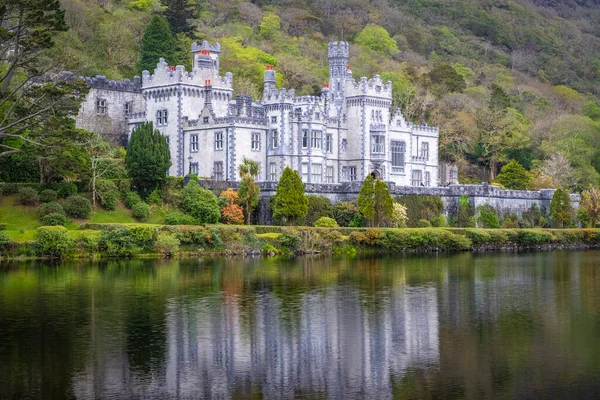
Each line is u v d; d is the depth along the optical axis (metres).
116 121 134.38
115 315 65.94
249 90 170.50
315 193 117.38
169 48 166.50
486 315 68.25
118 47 174.25
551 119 197.12
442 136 177.75
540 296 77.06
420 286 81.50
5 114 102.50
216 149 125.38
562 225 140.12
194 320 64.75
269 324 63.84
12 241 95.06
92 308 68.44
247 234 105.12
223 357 55.25
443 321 65.88
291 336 60.53
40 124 101.38
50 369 52.16
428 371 52.91
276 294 75.69
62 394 48.03
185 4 186.50
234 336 60.28
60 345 57.19
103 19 183.00
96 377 50.88
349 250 109.69
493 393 49.09
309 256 104.81
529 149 185.75
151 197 110.69
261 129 128.12
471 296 76.62
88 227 101.38
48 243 95.69
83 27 174.12
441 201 128.12
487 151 177.12
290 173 111.75
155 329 61.78
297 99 134.00
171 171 129.12
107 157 115.44
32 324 62.56
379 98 138.75
